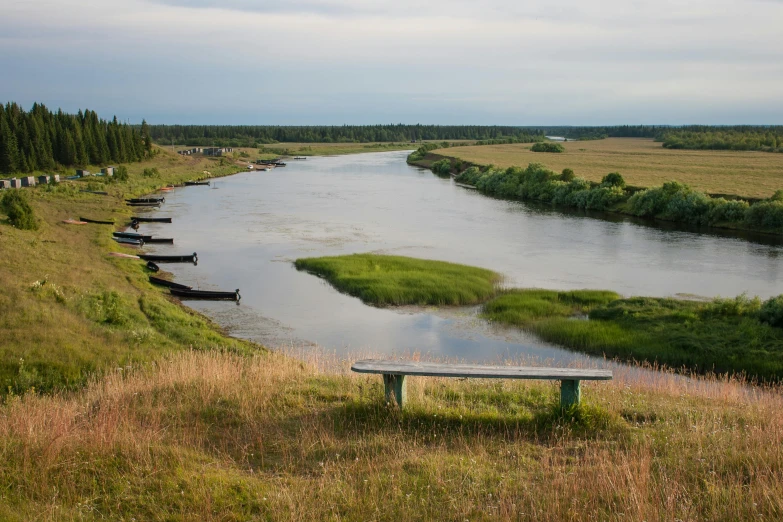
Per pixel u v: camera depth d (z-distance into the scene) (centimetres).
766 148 15112
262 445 780
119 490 652
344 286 3052
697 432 789
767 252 4078
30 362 1519
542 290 2942
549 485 650
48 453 703
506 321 2522
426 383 1074
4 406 1012
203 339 2059
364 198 7138
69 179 7712
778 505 581
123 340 1852
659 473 675
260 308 2709
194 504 623
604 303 2695
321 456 752
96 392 1084
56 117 10375
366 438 799
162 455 729
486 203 6819
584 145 19725
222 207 6231
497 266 3606
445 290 2898
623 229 5072
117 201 6259
